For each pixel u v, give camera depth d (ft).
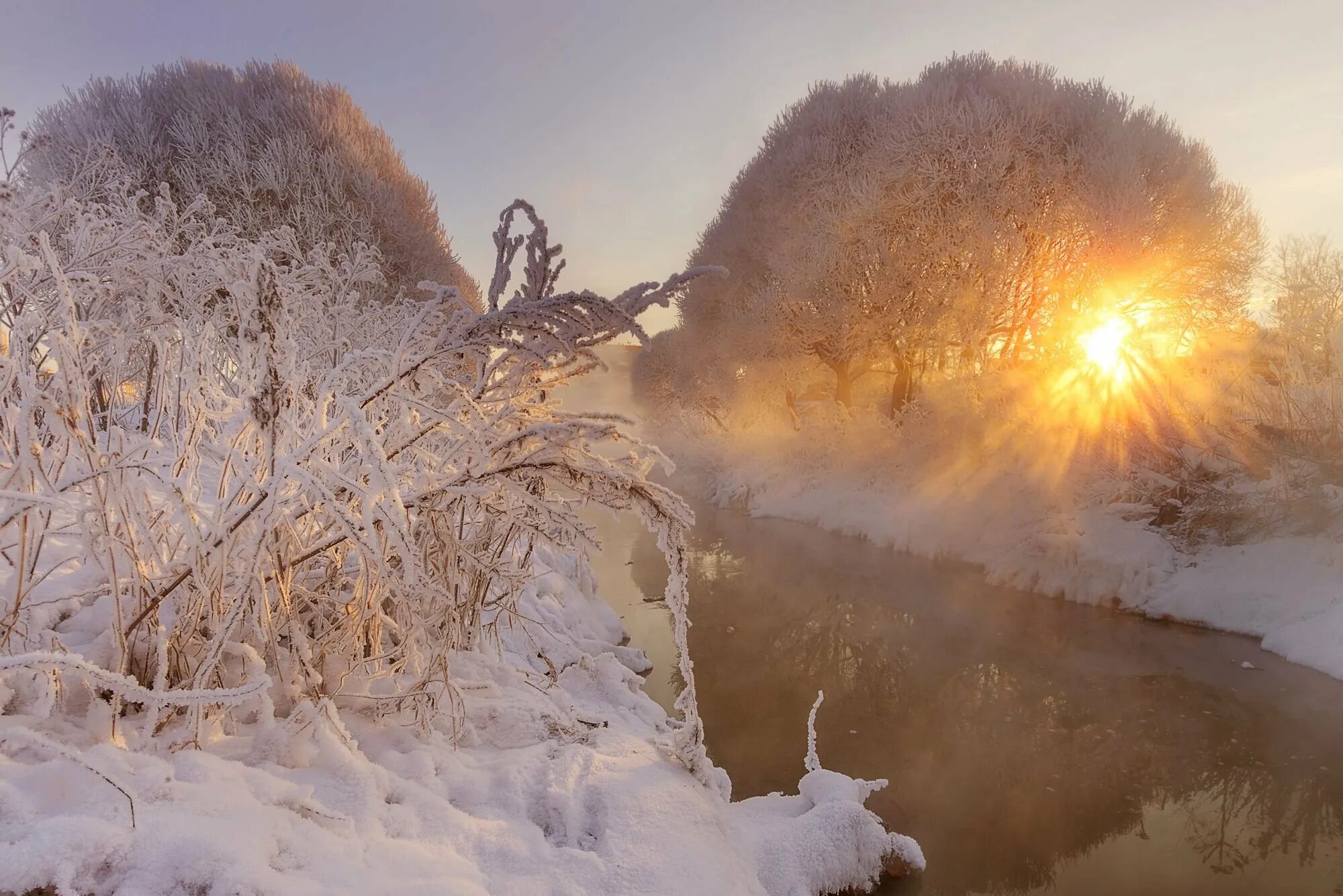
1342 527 23.58
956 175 48.52
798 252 53.57
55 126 33.73
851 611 24.72
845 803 9.34
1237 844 11.98
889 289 50.39
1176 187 46.60
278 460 6.08
